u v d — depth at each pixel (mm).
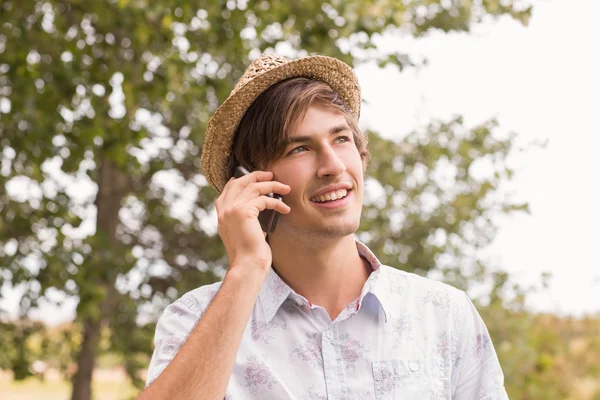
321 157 1702
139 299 7367
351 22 4797
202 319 1626
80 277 5426
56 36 5227
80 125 5117
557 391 9352
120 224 7934
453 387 1774
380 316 1758
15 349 7246
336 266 1774
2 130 5195
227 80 5562
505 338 7434
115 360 7551
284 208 1695
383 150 6902
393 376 1709
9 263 5512
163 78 5215
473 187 7309
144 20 5047
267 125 1752
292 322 1753
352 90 1893
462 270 7438
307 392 1694
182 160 7629
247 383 1714
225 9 5363
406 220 7301
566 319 9992
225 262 7621
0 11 5117
